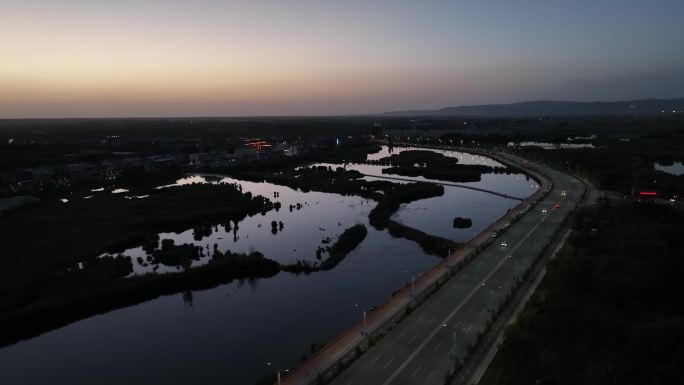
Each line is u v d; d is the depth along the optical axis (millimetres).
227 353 125625
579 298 126750
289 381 98438
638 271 129750
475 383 93688
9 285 164875
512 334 106188
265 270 182375
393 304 133750
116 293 159000
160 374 116875
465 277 152750
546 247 178375
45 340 136750
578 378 91250
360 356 106875
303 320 143125
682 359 89938
